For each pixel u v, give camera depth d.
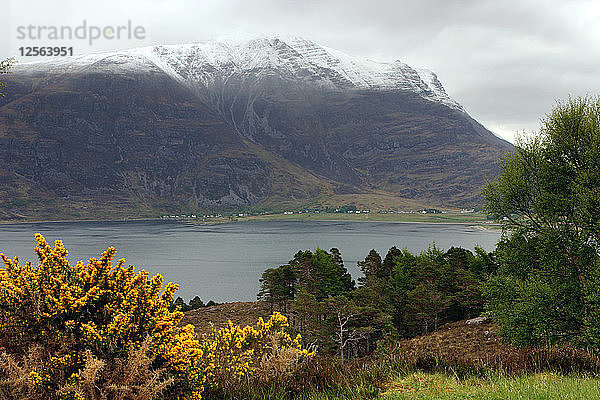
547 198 20.83
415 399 7.16
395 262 56.75
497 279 23.00
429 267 47.09
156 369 6.28
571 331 19.53
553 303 19.64
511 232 22.72
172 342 6.64
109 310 6.25
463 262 50.03
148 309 6.50
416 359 9.55
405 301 43.62
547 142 21.83
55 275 6.38
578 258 19.69
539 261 21.31
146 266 127.38
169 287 6.85
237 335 8.89
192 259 144.00
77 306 6.08
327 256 56.03
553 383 7.78
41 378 5.65
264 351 8.96
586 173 19.67
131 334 6.34
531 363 9.57
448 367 9.17
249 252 164.38
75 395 5.44
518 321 20.67
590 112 21.08
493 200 23.06
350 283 53.00
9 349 6.06
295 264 49.91
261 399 7.29
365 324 36.38
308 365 8.75
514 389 7.21
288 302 47.69
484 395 7.13
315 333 34.94
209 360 7.48
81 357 5.90
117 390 5.73
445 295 43.09
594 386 7.42
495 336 26.73
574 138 20.86
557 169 21.42
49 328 6.12
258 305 51.12
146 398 5.76
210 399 7.21
